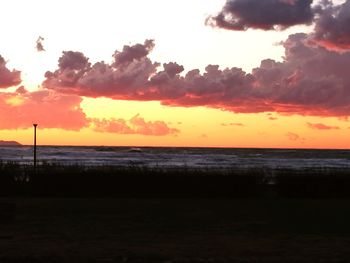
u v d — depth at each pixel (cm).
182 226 1730
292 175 2836
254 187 2816
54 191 2823
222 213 2083
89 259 1177
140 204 2406
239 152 17850
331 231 1633
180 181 2816
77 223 1786
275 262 1153
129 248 1319
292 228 1695
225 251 1288
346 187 2820
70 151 15450
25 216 1958
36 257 1184
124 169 2898
